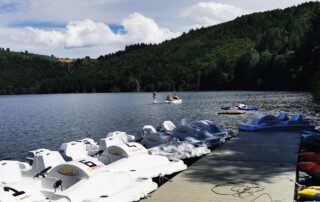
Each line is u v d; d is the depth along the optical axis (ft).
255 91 363.56
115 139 47.24
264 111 148.05
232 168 40.91
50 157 37.96
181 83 478.18
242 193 32.35
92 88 579.89
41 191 31.55
